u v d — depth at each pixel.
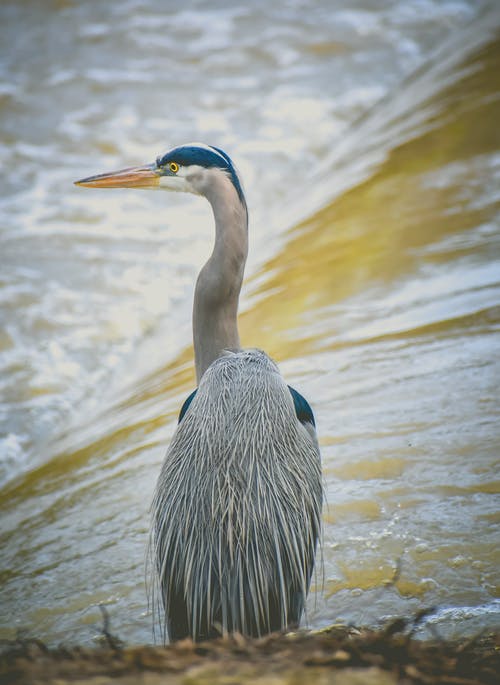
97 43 26.98
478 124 18.77
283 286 14.65
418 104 21.14
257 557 5.52
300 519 5.78
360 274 14.26
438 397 10.23
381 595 7.25
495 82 20.59
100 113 23.06
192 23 28.05
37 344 14.88
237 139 21.62
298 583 5.73
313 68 24.88
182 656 4.45
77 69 25.39
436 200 16.25
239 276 6.94
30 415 13.20
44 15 28.95
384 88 23.56
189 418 6.04
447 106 20.22
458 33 25.86
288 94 23.59
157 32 27.52
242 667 4.18
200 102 23.45
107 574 8.26
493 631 6.54
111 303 15.89
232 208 6.86
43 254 17.34
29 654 4.59
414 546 7.79
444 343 11.49
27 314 15.48
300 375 11.58
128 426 11.60
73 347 14.79
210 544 5.54
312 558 6.00
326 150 21.08
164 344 14.55
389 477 8.89
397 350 11.61
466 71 21.92
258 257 16.52
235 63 25.41
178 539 5.67
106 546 8.75
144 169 7.15
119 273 16.75
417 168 17.75
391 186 17.31
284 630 5.05
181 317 15.33
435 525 8.03
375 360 11.48
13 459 12.31
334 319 13.05
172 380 12.77
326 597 7.31
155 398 12.34
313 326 13.01
